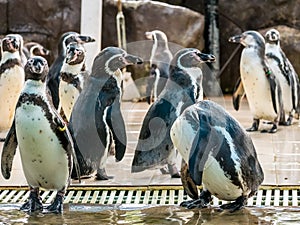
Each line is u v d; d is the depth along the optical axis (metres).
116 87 8.04
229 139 6.68
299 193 7.68
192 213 6.77
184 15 15.30
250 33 11.12
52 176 6.85
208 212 6.79
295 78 11.98
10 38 10.95
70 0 15.26
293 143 10.33
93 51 11.99
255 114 11.31
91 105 8.00
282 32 15.47
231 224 6.40
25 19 15.44
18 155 9.49
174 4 16.08
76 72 9.23
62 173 6.84
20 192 7.91
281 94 11.23
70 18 15.27
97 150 8.01
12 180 8.26
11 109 11.20
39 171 6.80
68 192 7.82
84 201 7.53
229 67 15.76
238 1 15.70
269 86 11.02
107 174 8.40
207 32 15.49
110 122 8.00
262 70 11.02
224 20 15.80
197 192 7.02
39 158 6.70
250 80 11.11
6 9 15.43
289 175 8.37
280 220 6.53
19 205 7.12
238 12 15.74
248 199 7.46
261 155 9.48
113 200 7.57
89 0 12.27
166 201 7.48
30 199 7.00
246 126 11.66
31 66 6.53
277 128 11.34
